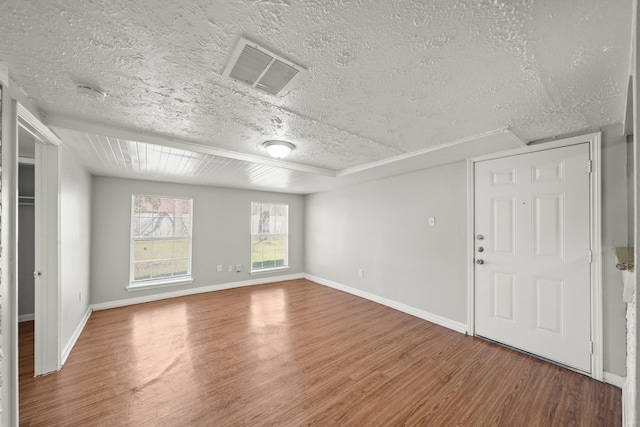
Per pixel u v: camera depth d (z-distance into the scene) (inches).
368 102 65.5
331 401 72.9
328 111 70.8
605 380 80.4
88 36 42.1
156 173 143.2
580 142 86.1
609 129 81.4
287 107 68.7
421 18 38.9
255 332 118.1
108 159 112.7
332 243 199.2
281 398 74.0
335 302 161.5
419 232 137.1
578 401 72.4
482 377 83.7
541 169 94.4
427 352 99.9
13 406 53.9
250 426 63.9
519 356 96.3
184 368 88.9
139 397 74.1
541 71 51.8
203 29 40.9
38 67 50.8
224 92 60.8
